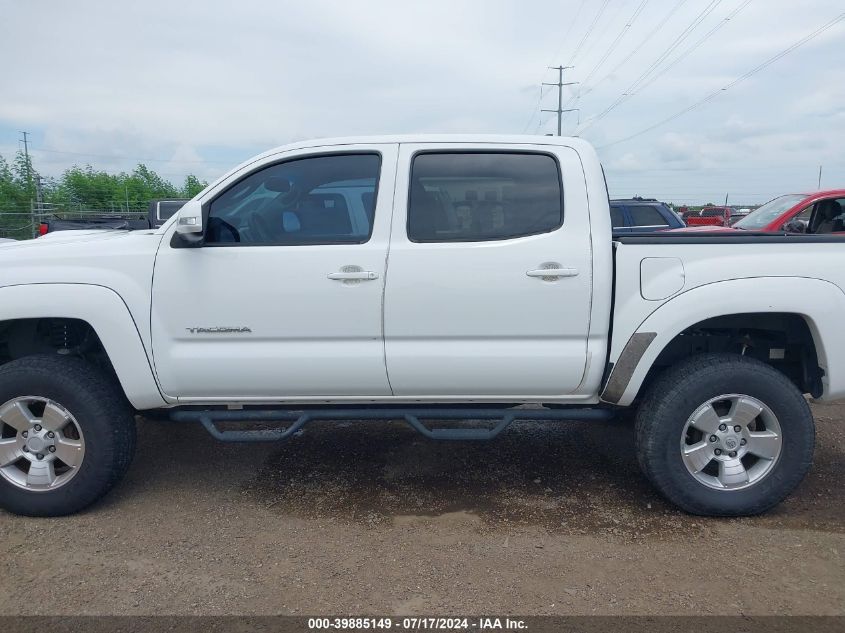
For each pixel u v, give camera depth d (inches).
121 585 123.2
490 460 184.7
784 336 157.8
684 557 132.4
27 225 954.7
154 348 144.6
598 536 141.5
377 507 155.9
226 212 148.6
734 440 145.7
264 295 142.6
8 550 135.9
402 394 148.2
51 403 146.6
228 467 179.8
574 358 142.6
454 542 139.1
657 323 140.9
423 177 146.5
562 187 144.6
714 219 940.0
